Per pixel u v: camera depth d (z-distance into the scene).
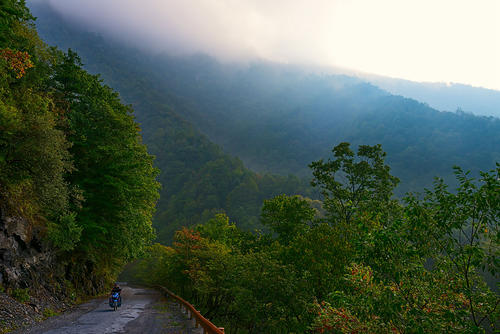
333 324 8.81
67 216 20.41
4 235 15.74
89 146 24.33
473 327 5.77
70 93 25.89
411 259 6.65
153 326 14.01
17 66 16.27
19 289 15.39
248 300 18.38
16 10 19.39
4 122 14.16
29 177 16.23
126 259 34.50
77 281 26.50
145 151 29.48
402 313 6.49
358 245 6.78
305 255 19.64
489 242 6.01
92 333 11.84
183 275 37.09
